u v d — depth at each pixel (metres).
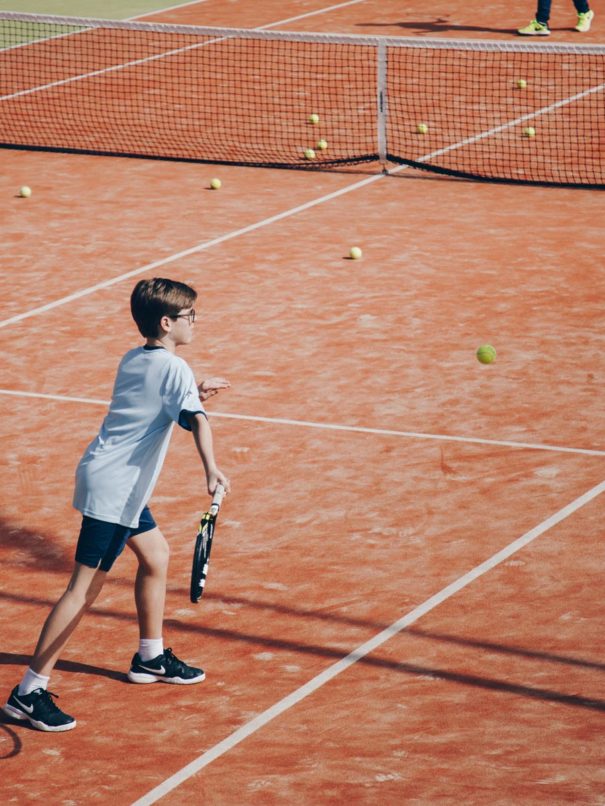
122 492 7.69
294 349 14.31
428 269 16.98
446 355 14.03
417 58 30.86
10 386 13.48
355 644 8.70
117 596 9.52
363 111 26.23
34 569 9.91
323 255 17.67
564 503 10.66
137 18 35.75
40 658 7.83
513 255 17.48
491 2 37.25
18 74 30.28
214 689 8.24
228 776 7.27
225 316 15.40
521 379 13.35
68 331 15.04
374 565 9.77
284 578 9.63
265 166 22.55
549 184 20.91
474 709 7.88
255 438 12.12
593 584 9.37
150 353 7.71
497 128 24.72
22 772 7.41
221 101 27.31
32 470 11.59
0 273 17.25
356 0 38.25
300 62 30.61
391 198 20.53
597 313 15.27
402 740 7.57
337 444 11.93
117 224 19.36
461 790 7.05
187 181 21.72
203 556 7.44
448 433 12.10
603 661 8.38
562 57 30.70
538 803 6.91
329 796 7.04
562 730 7.61
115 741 7.70
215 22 34.97
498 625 8.87
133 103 27.31
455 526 10.34
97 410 12.85
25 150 24.05
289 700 8.06
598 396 12.87
